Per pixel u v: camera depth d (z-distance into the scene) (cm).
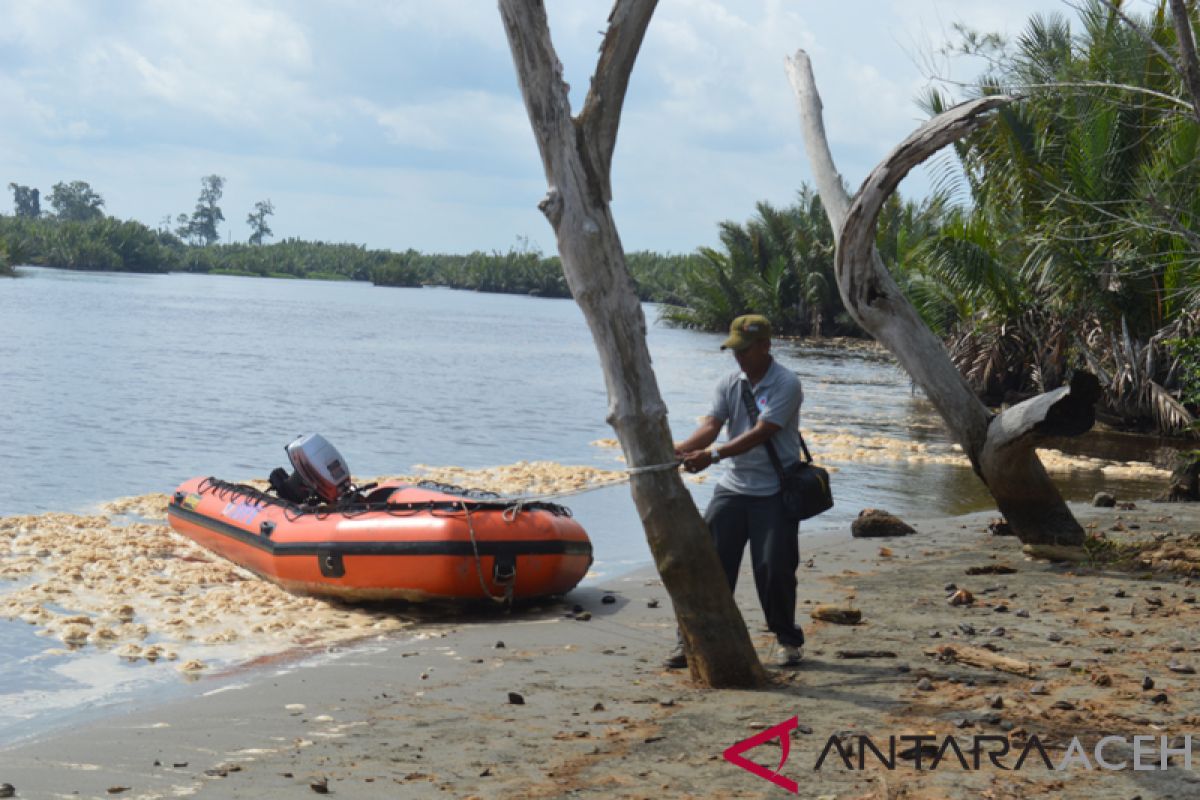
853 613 741
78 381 2595
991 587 855
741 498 627
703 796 439
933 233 2469
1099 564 945
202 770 500
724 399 625
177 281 12081
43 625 792
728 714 551
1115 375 2327
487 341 4891
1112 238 2016
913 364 1008
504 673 665
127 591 895
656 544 605
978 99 922
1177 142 1664
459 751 514
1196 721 507
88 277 11056
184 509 1077
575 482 1565
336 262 17812
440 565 828
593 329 598
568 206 582
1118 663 619
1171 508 1304
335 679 658
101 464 1596
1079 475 1734
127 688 661
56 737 553
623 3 566
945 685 583
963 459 1884
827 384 3375
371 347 4219
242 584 939
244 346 3928
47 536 1083
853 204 980
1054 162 2050
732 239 6141
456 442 1975
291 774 489
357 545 858
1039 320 2544
